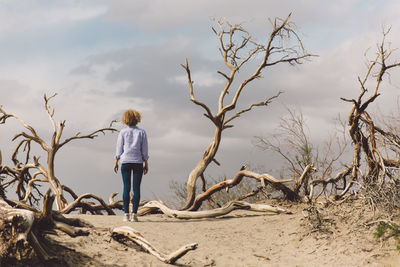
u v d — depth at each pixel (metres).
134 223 8.16
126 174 8.47
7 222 4.68
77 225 6.39
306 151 10.96
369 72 9.10
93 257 5.46
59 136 13.35
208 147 11.95
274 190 11.34
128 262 5.53
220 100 11.60
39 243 4.96
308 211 8.02
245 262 6.38
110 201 13.20
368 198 7.61
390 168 8.26
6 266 4.63
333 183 10.00
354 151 9.59
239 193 12.80
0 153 6.53
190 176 11.69
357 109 9.31
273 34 10.97
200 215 9.65
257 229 8.16
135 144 8.46
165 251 6.47
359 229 6.99
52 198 5.12
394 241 6.41
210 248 6.93
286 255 6.77
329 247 6.76
